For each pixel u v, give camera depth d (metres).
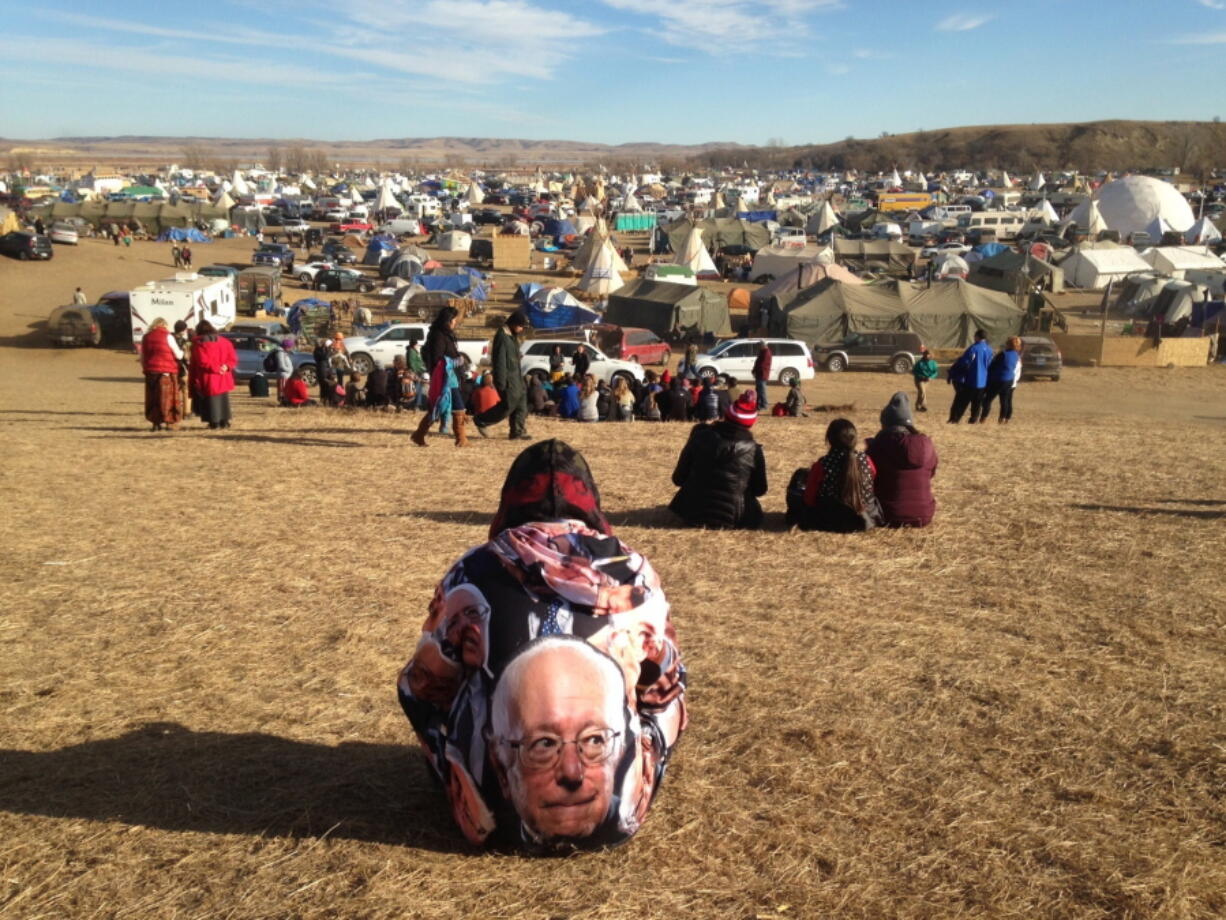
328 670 4.99
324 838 3.29
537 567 2.71
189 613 5.89
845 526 7.96
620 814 2.80
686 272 61.44
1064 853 3.36
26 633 5.52
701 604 6.14
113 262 65.94
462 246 88.94
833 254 67.62
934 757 4.09
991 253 72.44
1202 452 12.83
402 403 21.19
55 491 9.65
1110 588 6.56
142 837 3.31
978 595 6.40
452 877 3.06
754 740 4.21
